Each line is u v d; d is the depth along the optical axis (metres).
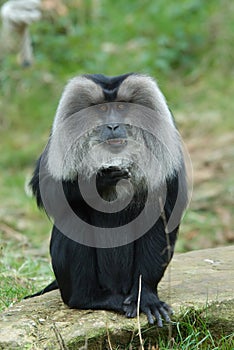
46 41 44.97
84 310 15.07
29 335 13.78
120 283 15.30
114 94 15.09
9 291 18.17
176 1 49.44
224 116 39.94
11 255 21.95
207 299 14.77
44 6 44.28
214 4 48.38
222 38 45.56
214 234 29.25
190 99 42.25
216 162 34.88
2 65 43.47
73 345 13.73
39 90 43.47
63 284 15.20
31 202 31.86
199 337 14.53
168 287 15.59
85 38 46.44
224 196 31.94
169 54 45.47
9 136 41.19
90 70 43.66
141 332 14.30
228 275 16.55
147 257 15.02
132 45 45.94
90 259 15.12
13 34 38.56
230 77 43.75
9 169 37.47
